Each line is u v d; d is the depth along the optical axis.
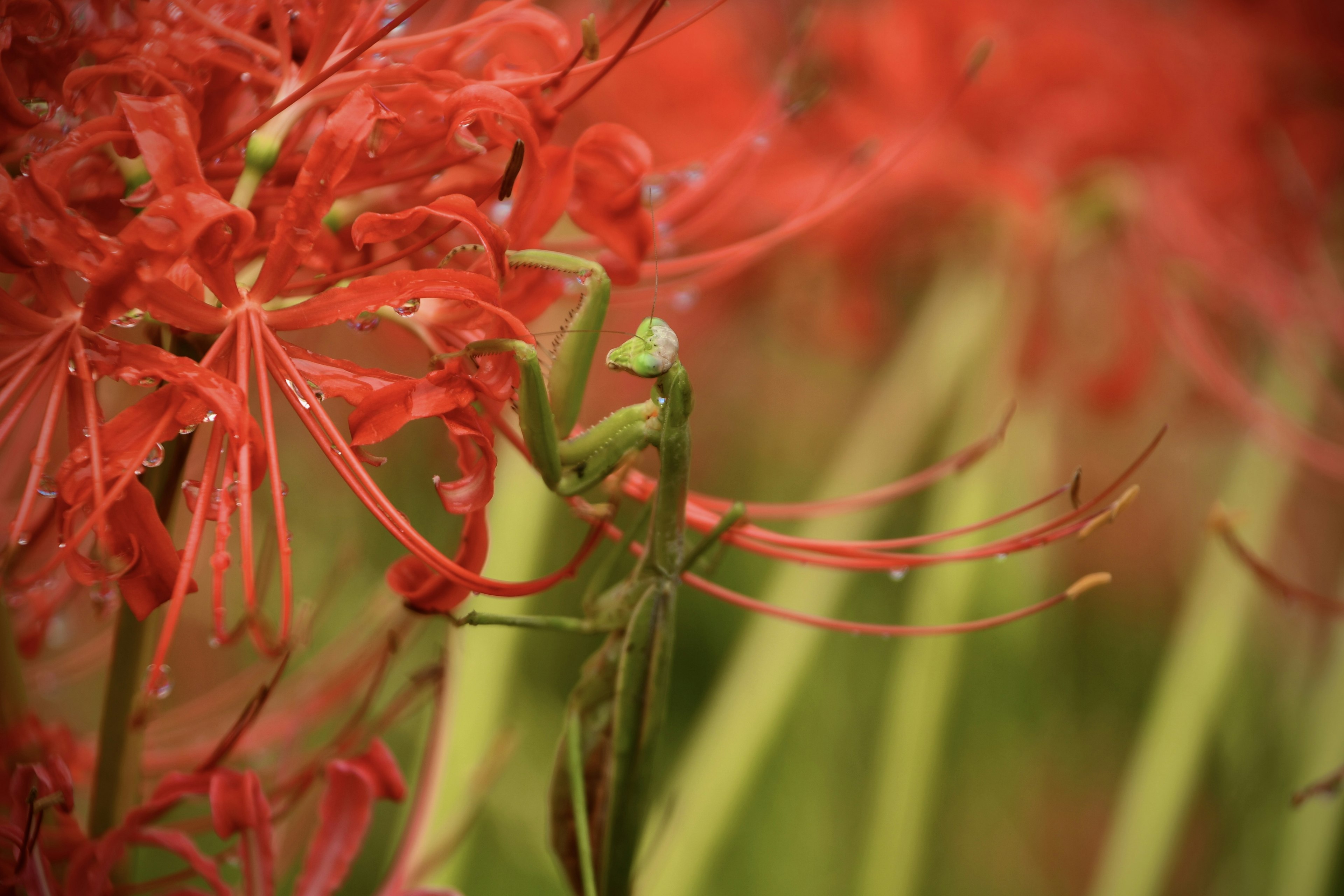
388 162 0.38
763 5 0.63
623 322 0.60
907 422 0.62
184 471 0.39
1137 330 0.61
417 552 0.37
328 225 0.38
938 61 0.59
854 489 0.61
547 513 0.50
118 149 0.37
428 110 0.37
